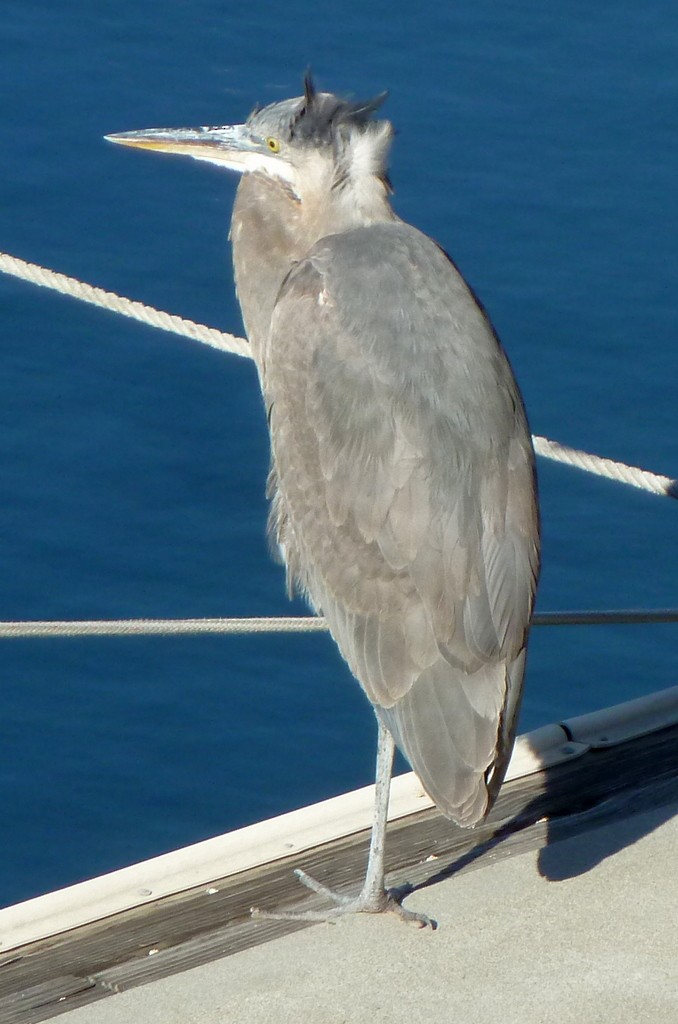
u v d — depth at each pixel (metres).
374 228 7.17
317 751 14.15
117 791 13.73
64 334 18.28
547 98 22.33
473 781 6.16
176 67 22.47
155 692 14.70
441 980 6.22
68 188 20.25
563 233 19.89
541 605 15.47
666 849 7.00
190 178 20.61
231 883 6.77
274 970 6.28
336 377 6.77
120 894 6.65
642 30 23.91
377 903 6.57
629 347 18.20
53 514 16.12
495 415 6.53
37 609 15.08
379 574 6.57
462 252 19.50
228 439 16.98
